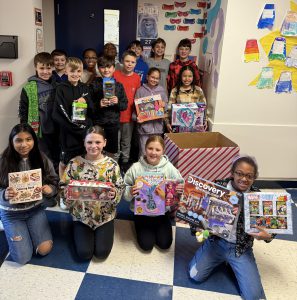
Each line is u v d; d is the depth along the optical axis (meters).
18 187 1.68
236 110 2.71
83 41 3.45
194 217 1.67
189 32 3.39
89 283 1.62
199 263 1.66
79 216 1.85
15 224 1.76
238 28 2.50
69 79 2.31
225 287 1.66
